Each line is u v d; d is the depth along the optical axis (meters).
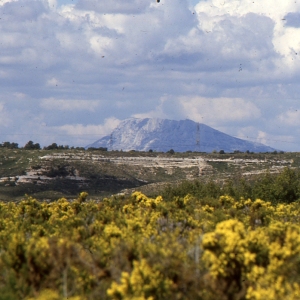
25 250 51.06
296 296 39.94
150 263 46.16
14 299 43.69
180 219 79.75
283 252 45.81
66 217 91.25
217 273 44.88
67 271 48.03
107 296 44.81
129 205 101.06
